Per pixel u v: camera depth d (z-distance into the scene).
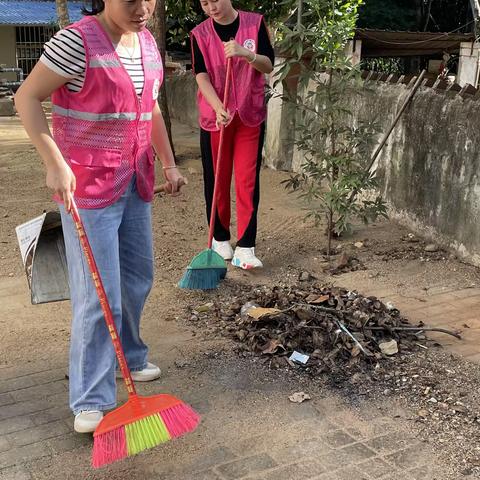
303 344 3.76
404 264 5.16
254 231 5.04
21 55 22.47
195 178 7.92
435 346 3.84
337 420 3.12
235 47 4.48
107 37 2.65
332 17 5.23
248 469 2.75
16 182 7.64
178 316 4.24
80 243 2.76
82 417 2.91
